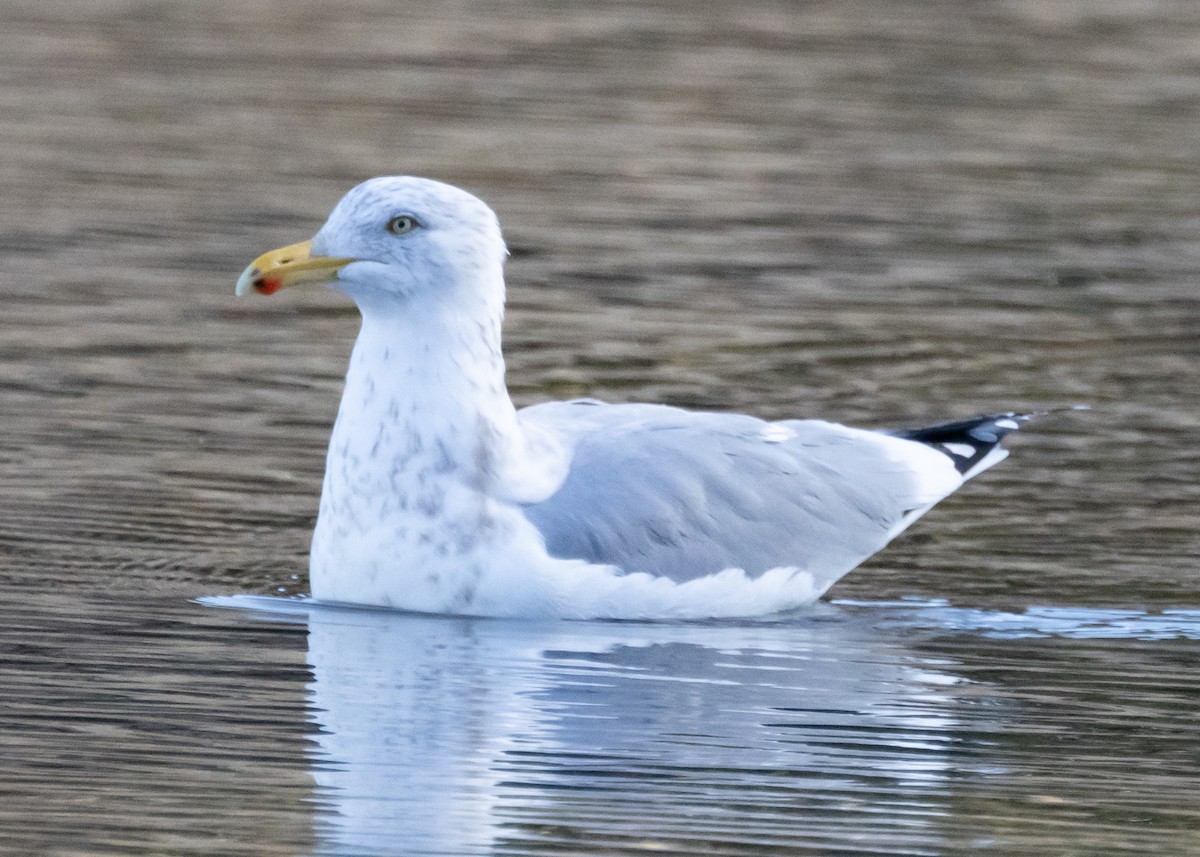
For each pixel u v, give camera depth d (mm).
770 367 17297
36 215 21594
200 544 12820
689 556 11797
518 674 10570
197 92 27141
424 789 8891
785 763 9391
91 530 12969
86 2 32188
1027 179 24547
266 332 18203
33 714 9781
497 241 11664
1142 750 9734
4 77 27344
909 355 17734
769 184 23984
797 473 12305
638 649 11117
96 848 8219
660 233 21797
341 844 8281
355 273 11422
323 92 27391
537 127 26109
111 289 19219
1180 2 34812
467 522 11422
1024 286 20156
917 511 12695
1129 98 28656
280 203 22250
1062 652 11344
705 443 12188
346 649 10898
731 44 31172
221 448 14852
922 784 9172
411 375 11484
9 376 16453
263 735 9562
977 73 29859
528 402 16062
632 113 27047
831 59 30453
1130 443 15461
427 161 24219
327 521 11703
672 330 18359
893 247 21531
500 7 33219
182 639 11008
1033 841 8531
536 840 8367
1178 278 20562
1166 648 11445
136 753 9289
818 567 12180
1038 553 13250
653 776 9148
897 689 10570
